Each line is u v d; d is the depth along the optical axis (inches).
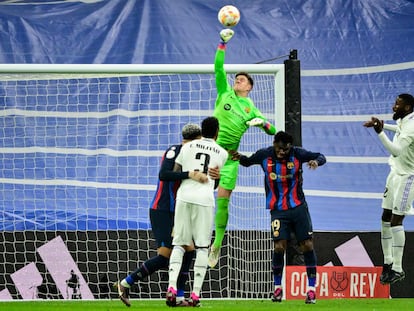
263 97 1550.2
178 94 1704.0
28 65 1370.6
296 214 1193.4
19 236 1461.6
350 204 1756.9
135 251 1454.2
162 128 1701.5
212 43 1836.9
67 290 1449.3
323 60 1843.0
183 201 1076.5
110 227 1640.0
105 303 1247.5
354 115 1815.9
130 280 1095.6
